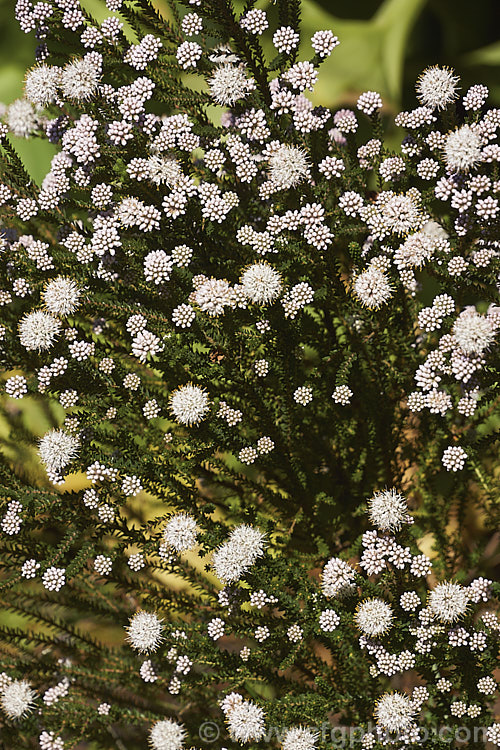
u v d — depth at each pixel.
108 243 0.52
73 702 0.54
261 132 0.52
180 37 0.52
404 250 0.52
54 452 0.52
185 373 0.53
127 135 0.51
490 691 0.52
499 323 0.51
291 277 0.53
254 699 0.53
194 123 0.53
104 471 0.52
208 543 0.52
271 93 0.53
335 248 0.53
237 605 0.53
